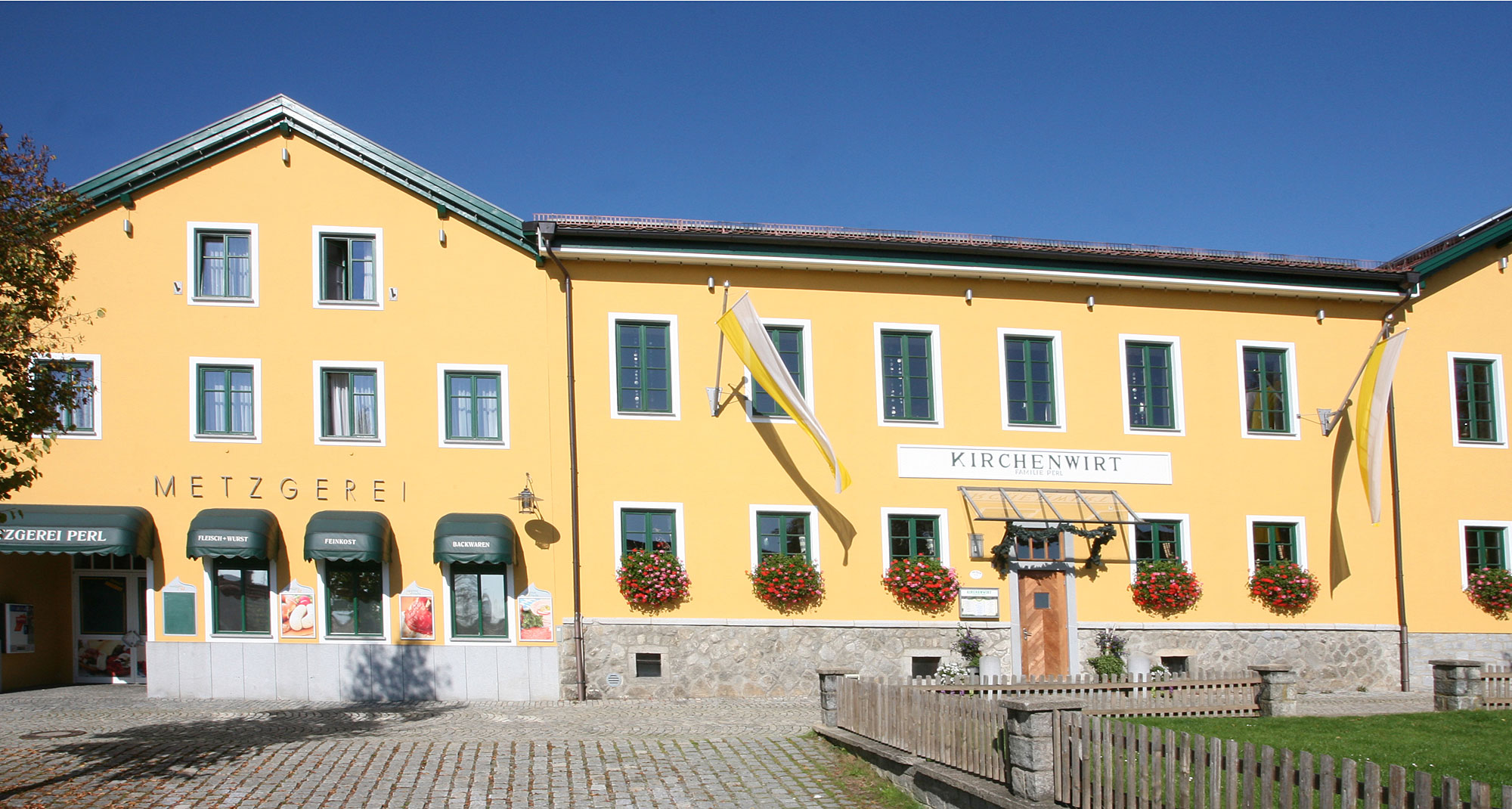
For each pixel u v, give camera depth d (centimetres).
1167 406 2131
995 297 2073
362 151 1895
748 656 1892
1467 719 1471
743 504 1931
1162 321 2139
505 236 1912
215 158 1880
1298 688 2078
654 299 1948
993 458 2031
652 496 1903
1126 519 2030
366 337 1875
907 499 1989
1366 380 2116
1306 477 2155
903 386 2028
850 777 1185
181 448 1806
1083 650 2009
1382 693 2067
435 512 1850
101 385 1800
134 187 1844
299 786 1132
